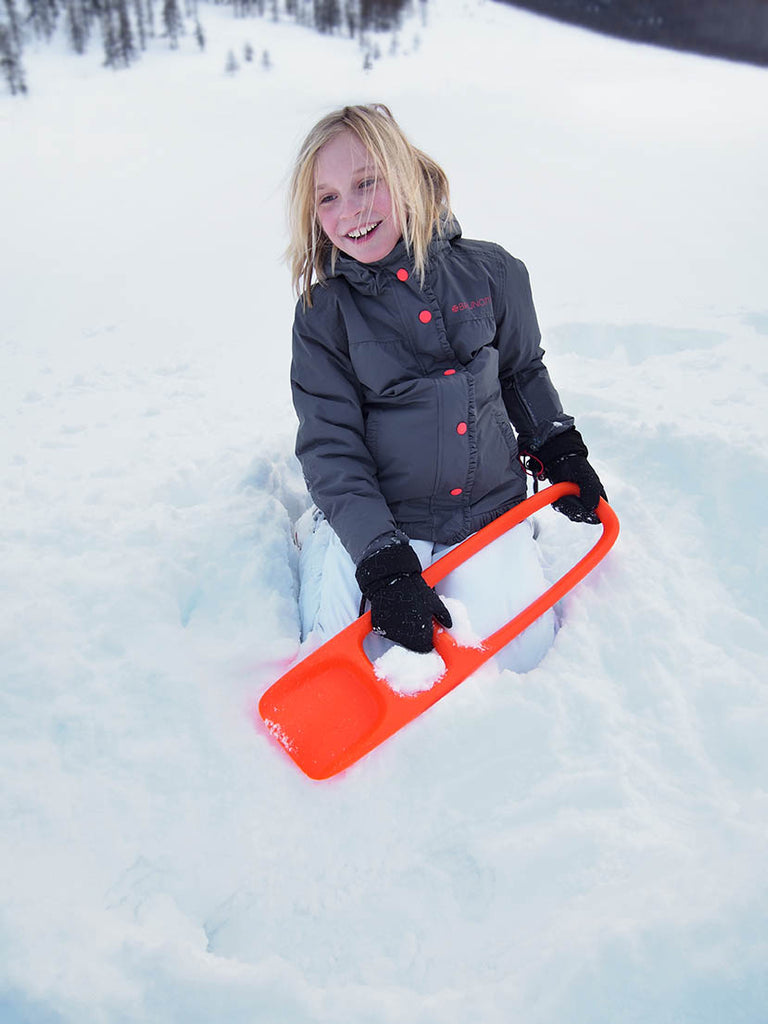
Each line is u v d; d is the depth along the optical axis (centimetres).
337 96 1391
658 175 688
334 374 137
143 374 288
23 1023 88
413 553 127
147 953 92
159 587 144
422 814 111
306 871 106
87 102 1308
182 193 746
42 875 101
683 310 298
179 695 126
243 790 114
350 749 114
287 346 323
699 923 89
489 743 117
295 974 91
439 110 1180
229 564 152
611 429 196
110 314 392
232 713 125
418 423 134
